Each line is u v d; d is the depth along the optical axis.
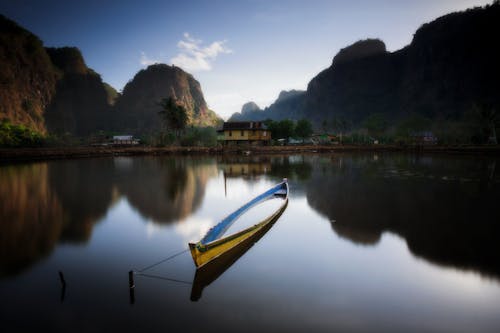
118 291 9.58
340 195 23.81
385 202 21.28
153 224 16.61
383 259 11.78
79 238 14.41
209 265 10.63
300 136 102.88
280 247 13.08
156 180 32.34
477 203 20.55
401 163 48.91
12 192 25.38
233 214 16.48
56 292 9.55
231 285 9.87
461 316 8.22
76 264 11.55
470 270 10.80
